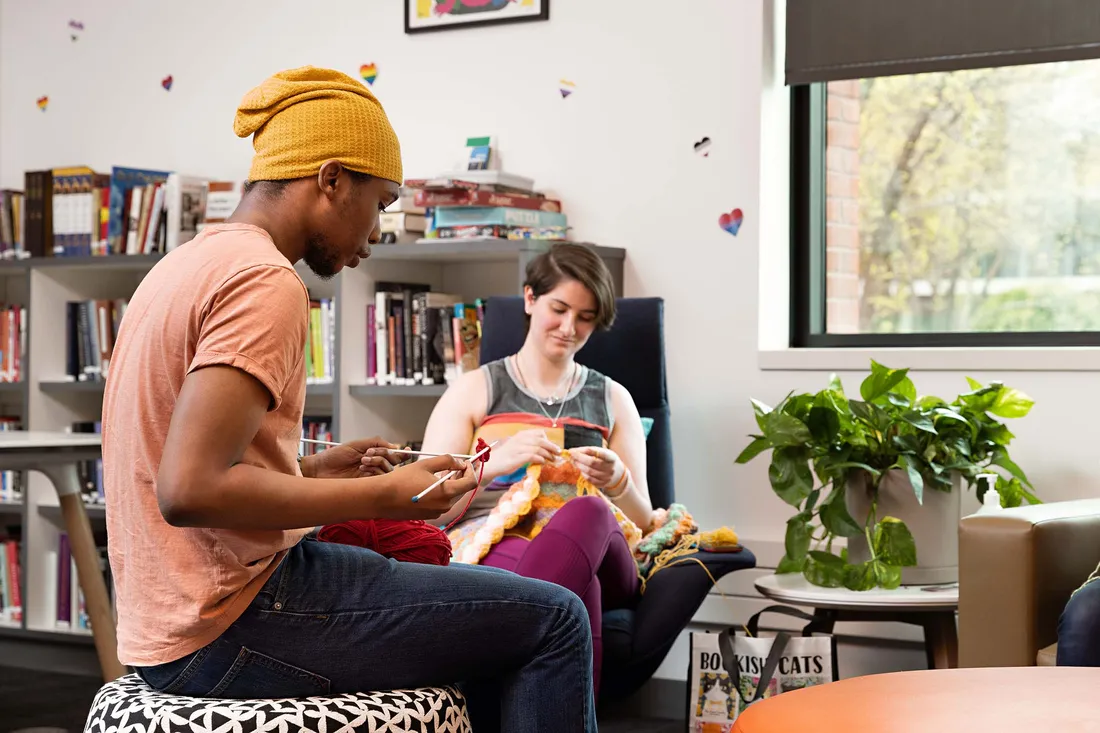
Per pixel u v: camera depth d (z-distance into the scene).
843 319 3.48
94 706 1.57
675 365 3.42
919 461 2.48
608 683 2.40
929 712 1.28
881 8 3.24
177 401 1.32
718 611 3.33
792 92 3.48
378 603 1.52
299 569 1.51
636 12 3.48
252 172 1.52
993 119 3.30
